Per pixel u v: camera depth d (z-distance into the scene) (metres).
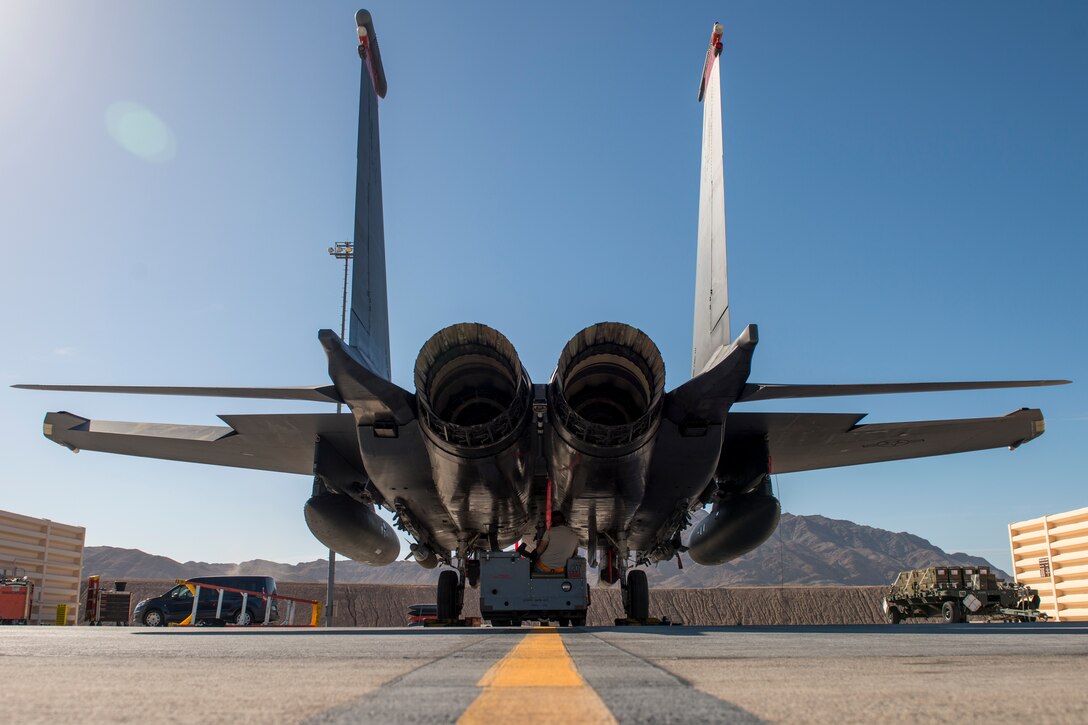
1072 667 3.66
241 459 15.58
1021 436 14.18
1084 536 19.94
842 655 4.39
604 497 11.97
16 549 23.27
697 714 2.23
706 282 12.39
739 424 13.33
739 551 14.18
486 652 4.86
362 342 11.41
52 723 2.16
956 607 21.23
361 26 11.63
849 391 10.55
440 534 14.57
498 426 10.61
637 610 13.46
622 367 10.98
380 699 2.59
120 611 26.19
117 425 14.13
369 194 11.92
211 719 2.21
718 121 11.97
